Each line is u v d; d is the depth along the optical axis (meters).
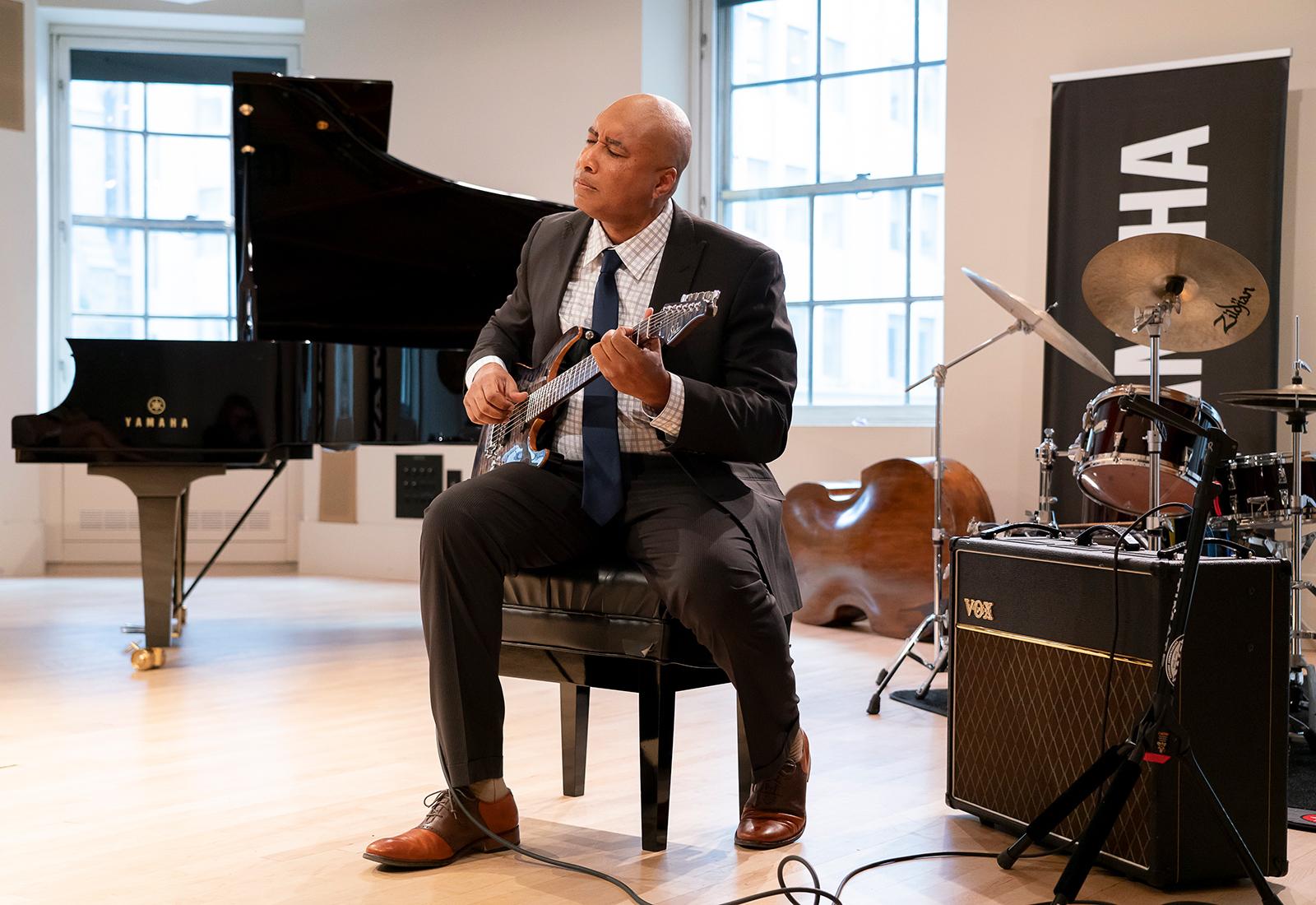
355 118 4.13
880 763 2.76
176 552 4.44
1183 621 1.78
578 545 2.11
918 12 5.46
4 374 6.20
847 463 5.38
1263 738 1.95
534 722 3.09
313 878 1.94
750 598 1.95
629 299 2.12
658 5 5.85
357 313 4.23
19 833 2.18
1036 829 1.95
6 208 6.15
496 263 4.36
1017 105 4.96
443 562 1.96
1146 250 3.37
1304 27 4.48
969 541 2.27
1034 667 2.12
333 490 6.44
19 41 6.17
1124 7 4.76
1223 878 1.94
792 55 5.79
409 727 3.05
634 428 2.09
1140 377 4.58
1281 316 4.51
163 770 2.62
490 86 6.07
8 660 3.95
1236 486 3.34
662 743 2.06
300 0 6.44
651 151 2.05
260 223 4.09
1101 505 4.08
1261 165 4.43
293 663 3.93
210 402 3.76
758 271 2.12
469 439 4.12
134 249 6.51
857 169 5.64
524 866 2.00
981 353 5.03
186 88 6.53
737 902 1.84
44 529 6.34
